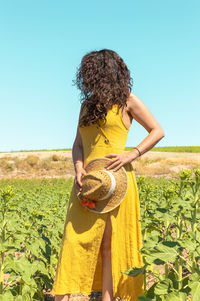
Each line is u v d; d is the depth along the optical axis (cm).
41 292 358
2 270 292
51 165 3159
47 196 775
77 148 321
